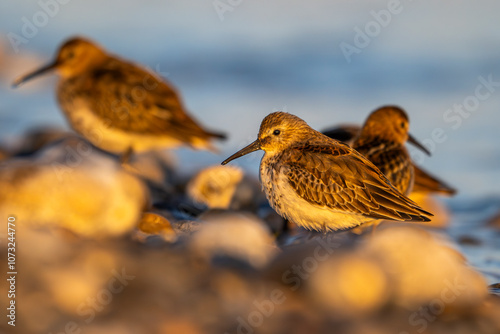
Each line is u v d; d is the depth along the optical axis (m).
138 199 11.77
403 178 13.08
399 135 13.64
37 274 8.88
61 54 16.61
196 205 13.77
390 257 9.07
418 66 27.08
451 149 19.22
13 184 10.64
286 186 11.45
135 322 8.22
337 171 11.33
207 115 22.69
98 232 10.86
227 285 9.17
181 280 9.24
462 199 16.20
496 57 27.33
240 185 13.90
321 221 11.52
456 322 8.70
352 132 14.41
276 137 11.77
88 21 31.86
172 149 19.52
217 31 30.58
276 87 25.83
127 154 16.16
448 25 30.27
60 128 19.66
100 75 16.19
